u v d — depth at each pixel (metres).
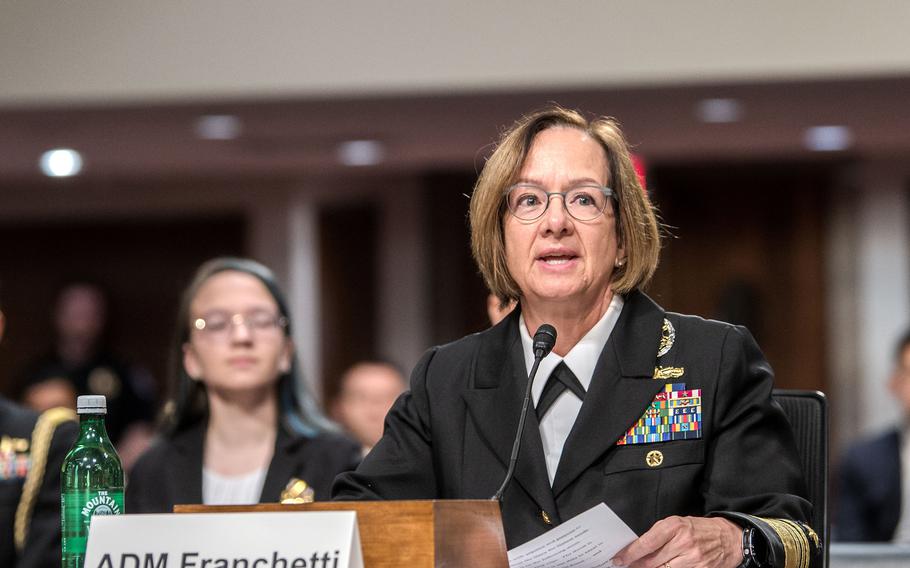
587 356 5.27
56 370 17.83
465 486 5.18
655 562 4.54
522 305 5.50
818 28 12.28
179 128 14.70
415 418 5.43
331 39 12.67
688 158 18.55
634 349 5.23
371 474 5.34
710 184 19.38
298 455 7.91
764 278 19.36
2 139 15.48
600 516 4.38
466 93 12.79
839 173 19.02
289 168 18.53
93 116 13.78
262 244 20.39
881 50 12.21
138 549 4.11
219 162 17.70
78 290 18.16
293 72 12.70
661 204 19.33
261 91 12.72
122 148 16.22
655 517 4.99
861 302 19.08
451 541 4.06
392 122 14.52
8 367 21.50
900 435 13.44
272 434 8.04
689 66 12.37
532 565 4.51
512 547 5.02
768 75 12.35
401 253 19.95
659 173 19.28
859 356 19.05
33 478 7.56
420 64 12.59
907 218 18.92
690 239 19.42
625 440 5.10
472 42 12.55
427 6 12.62
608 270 5.29
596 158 5.29
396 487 5.34
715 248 19.42
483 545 4.20
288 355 8.16
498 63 12.52
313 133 15.22
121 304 21.47
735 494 4.98
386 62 12.62
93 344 18.11
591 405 5.12
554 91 12.78
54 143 15.72
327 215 20.56
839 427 19.02
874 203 18.98
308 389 8.35
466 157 17.47
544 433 5.22
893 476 13.24
